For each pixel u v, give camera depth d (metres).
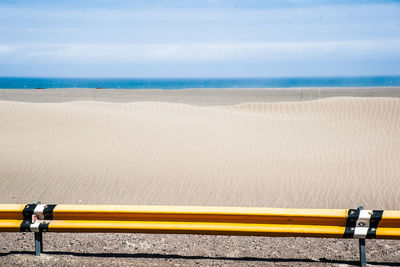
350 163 13.84
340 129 22.27
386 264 5.04
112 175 12.27
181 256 5.32
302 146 17.27
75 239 6.13
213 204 9.61
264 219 4.95
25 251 5.39
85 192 10.54
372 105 28.56
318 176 12.15
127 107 30.23
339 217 4.88
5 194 10.23
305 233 4.92
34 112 25.11
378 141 18.45
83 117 24.27
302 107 30.52
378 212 4.89
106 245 5.80
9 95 58.41
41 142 17.64
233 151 16.05
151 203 9.66
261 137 19.58
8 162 13.72
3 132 20.09
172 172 12.69
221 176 12.23
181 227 5.01
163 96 61.62
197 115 27.66
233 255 5.41
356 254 5.48
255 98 58.66
